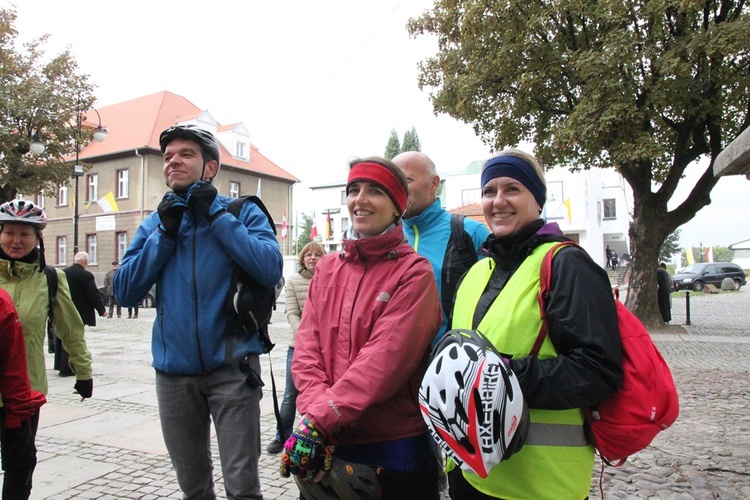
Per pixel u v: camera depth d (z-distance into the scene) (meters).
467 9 12.47
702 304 21.78
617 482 3.57
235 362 2.29
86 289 7.92
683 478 3.63
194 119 33.47
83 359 3.11
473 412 1.54
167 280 2.37
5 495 2.55
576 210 35.72
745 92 11.26
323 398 1.77
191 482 2.38
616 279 34.31
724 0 11.02
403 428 1.91
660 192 12.84
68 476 3.69
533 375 1.60
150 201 30.81
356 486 1.75
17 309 2.82
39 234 2.98
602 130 10.97
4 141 18.52
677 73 10.36
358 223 2.04
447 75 13.70
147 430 4.80
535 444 1.69
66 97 19.58
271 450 4.23
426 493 1.96
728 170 3.94
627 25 11.27
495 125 13.80
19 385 2.46
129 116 33.59
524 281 1.77
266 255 2.32
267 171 37.28
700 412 5.42
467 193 40.06
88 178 32.72
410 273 1.91
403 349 1.79
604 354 1.56
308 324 2.07
